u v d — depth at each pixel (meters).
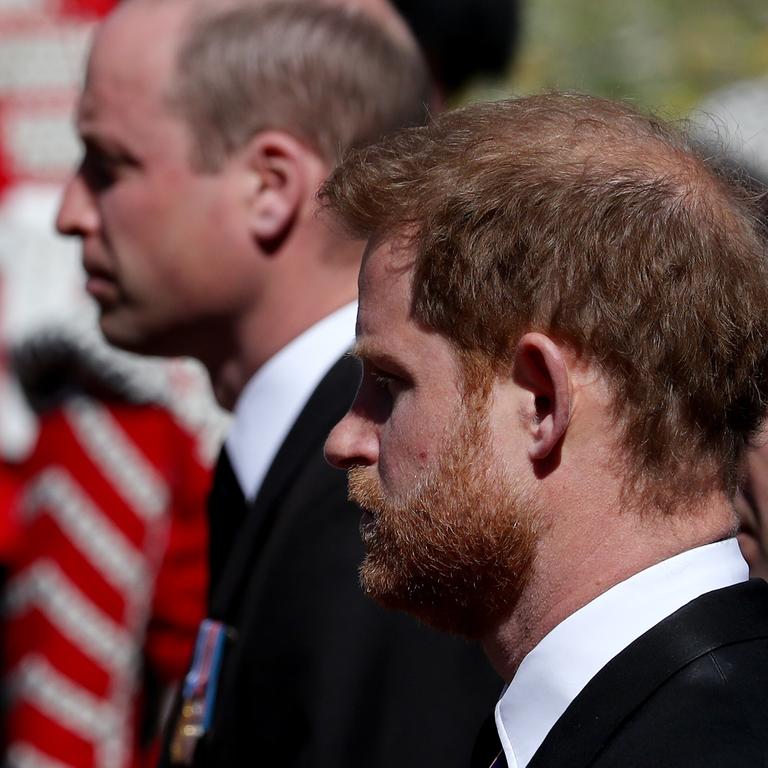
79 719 11.03
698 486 4.29
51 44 11.99
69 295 11.43
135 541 10.95
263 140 7.13
